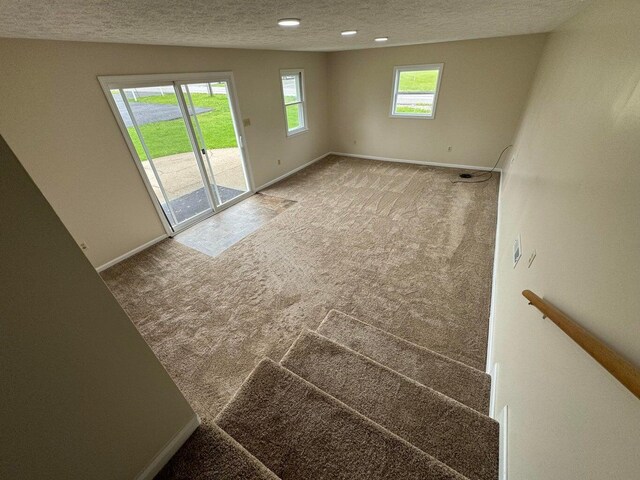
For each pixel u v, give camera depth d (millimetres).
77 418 888
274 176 5410
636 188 705
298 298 2689
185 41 2777
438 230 3656
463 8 1816
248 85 4320
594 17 1611
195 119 3752
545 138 2115
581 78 1581
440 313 2459
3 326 669
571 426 774
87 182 2822
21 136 2340
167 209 3789
